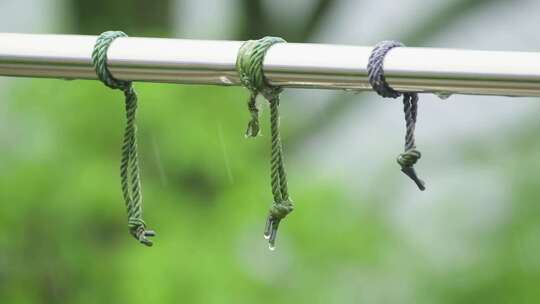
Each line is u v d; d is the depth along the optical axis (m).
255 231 12.03
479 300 13.19
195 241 11.85
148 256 11.67
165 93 11.96
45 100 11.95
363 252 12.20
